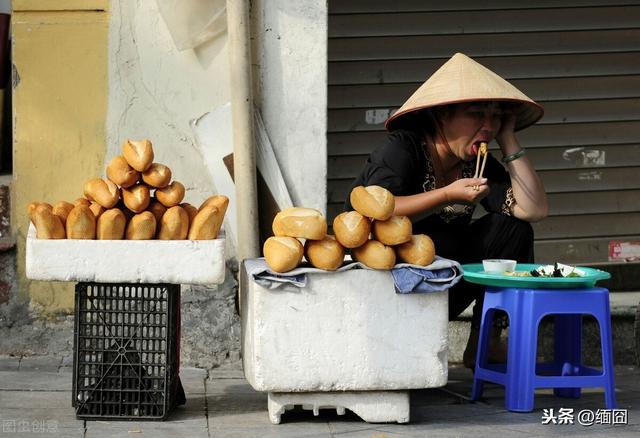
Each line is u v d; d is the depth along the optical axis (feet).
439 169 19.76
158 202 16.94
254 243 20.90
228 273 21.68
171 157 21.48
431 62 24.35
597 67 25.02
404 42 24.23
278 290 16.65
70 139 21.30
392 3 24.12
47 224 16.47
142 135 21.42
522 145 24.98
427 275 16.74
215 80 21.42
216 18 21.15
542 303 17.93
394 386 16.96
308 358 16.78
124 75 21.31
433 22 24.30
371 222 16.94
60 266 16.47
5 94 24.26
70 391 19.16
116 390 17.15
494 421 17.61
